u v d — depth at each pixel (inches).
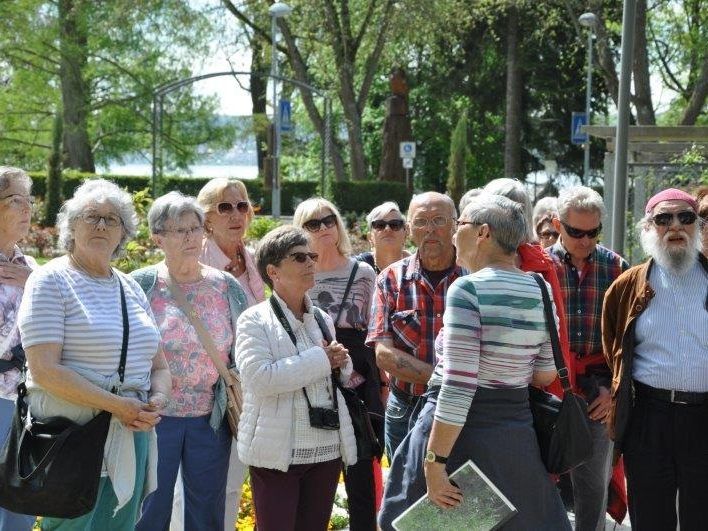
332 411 188.7
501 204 169.0
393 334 209.0
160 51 1565.0
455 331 161.6
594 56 1632.6
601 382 226.5
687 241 195.0
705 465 194.2
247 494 270.4
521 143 1820.9
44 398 169.9
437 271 209.2
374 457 205.8
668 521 197.6
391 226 253.0
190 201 208.2
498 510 162.4
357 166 1547.7
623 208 302.8
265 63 1704.0
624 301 202.5
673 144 486.9
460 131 1448.1
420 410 197.5
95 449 165.8
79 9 1498.5
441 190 1993.1
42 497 163.3
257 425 186.2
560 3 1380.4
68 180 1414.9
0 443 194.7
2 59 1534.2
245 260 244.2
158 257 580.1
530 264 194.1
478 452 163.5
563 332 194.1
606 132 456.1
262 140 1920.5
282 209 1659.7
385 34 1457.9
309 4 1444.4
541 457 167.8
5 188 200.4
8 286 197.3
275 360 185.9
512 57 1670.8
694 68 1461.6
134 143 1611.7
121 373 173.0
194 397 204.5
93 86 1617.9
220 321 208.1
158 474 201.2
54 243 845.8
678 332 195.3
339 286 237.3
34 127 1611.7
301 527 192.2
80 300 171.6
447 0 1411.2
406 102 1519.4
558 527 165.5
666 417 195.0
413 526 167.0
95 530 177.3
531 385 172.7
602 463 227.1
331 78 1617.9
